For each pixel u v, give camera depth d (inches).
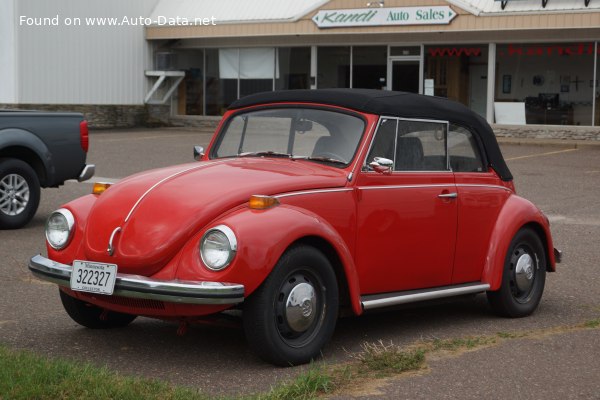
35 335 243.8
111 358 221.6
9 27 1099.3
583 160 818.8
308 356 215.3
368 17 1087.6
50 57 1138.7
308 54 1180.5
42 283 313.9
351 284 224.7
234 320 217.8
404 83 1114.7
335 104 248.1
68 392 177.3
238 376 205.9
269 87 1219.2
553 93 1027.3
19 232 423.8
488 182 272.5
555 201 549.0
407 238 246.4
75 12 1165.1
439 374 208.7
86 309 243.9
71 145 448.8
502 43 1049.5
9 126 425.1
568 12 973.2
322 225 217.9
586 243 407.8
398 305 241.9
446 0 1038.4
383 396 190.7
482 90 1072.8
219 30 1197.1
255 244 203.2
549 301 299.6
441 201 254.8
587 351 232.5
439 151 261.0
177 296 200.1
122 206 218.5
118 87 1234.0
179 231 207.5
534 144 996.6
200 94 1285.7
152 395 179.0
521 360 222.5
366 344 232.2
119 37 1229.7
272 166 238.5
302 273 215.5
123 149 895.7
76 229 225.5
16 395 174.1
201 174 228.8
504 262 269.4
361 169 236.8
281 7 1185.4
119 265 210.8
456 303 298.0
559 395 194.9
